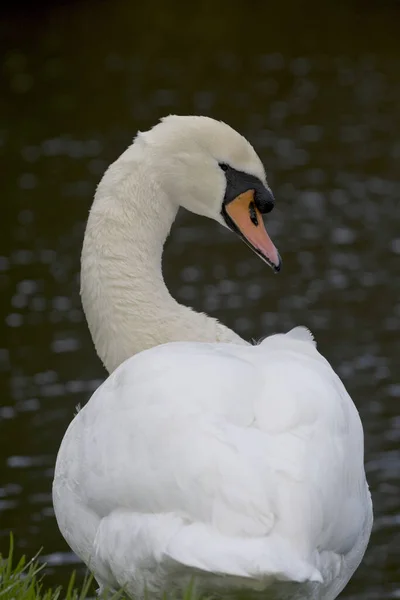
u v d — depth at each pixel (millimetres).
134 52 36656
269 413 5668
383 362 16156
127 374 6148
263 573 4996
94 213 8031
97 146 26578
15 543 11430
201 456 5445
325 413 5789
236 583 5254
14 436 13695
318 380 6012
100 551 5875
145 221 8031
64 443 6578
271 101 31406
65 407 14492
